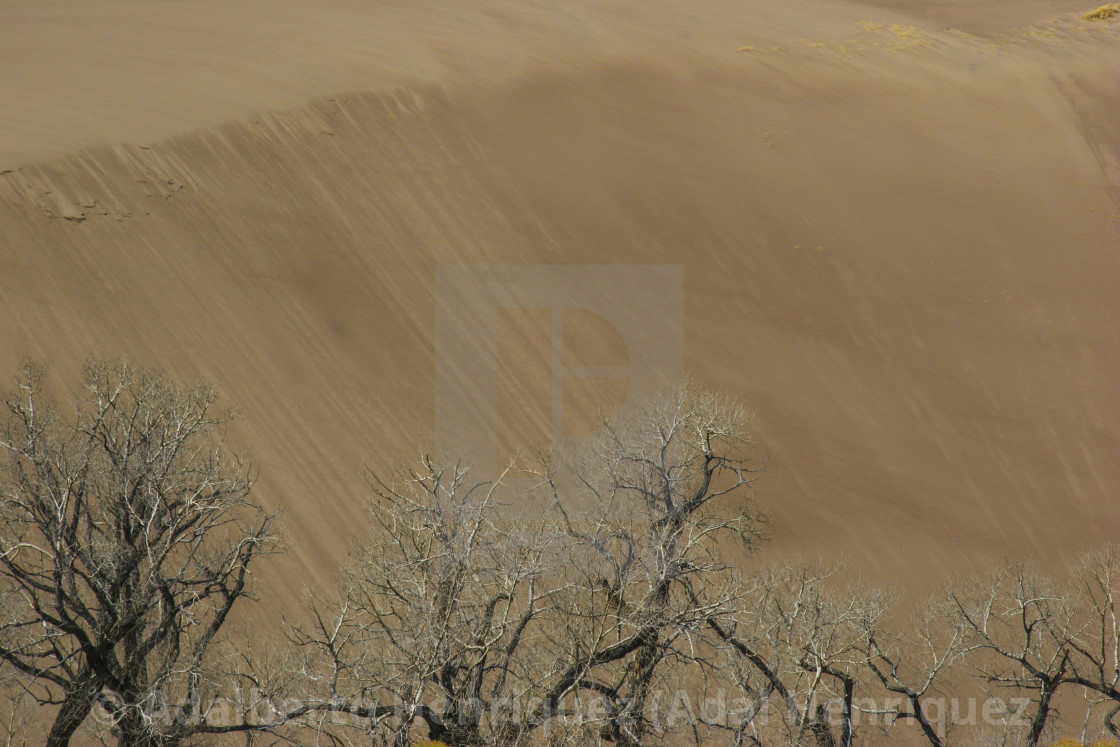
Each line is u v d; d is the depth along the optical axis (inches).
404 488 866.1
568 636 571.2
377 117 1258.6
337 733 577.9
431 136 1261.1
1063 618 739.4
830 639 616.7
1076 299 1282.0
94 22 1428.4
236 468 717.3
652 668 557.9
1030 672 673.0
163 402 599.2
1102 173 1497.3
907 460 1056.8
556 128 1343.5
